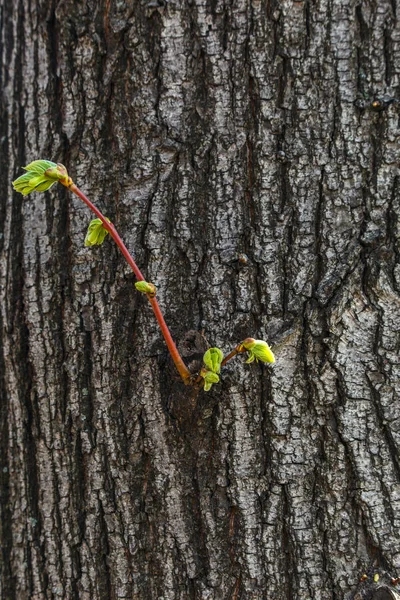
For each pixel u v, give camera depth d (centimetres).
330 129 121
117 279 123
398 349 120
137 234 122
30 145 126
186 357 120
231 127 121
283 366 120
